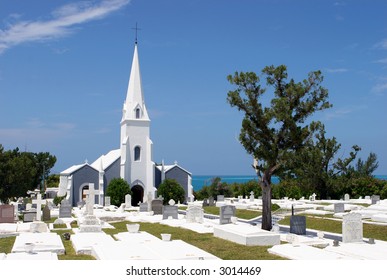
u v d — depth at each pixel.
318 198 64.00
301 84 29.91
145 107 72.94
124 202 65.88
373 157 74.69
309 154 62.72
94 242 22.81
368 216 37.94
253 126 29.91
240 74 29.83
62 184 73.94
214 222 35.00
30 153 99.12
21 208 55.88
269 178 31.14
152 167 70.88
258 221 39.56
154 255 19.02
